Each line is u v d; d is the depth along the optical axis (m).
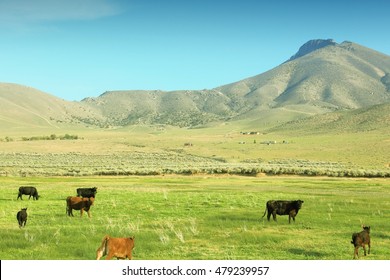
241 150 158.25
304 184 60.59
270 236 21.73
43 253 18.14
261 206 34.78
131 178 73.62
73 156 139.50
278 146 171.12
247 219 27.92
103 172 83.62
